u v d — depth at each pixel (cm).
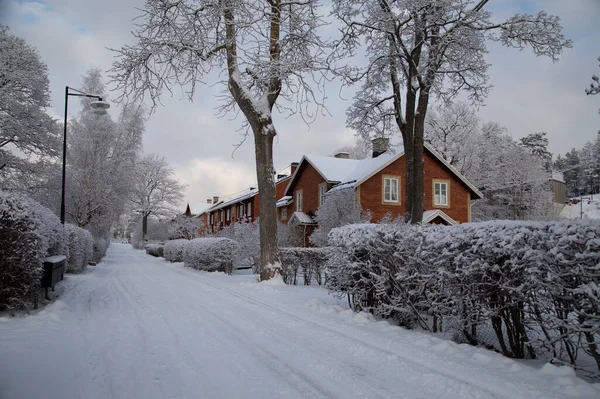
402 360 477
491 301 489
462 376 418
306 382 415
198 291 1141
